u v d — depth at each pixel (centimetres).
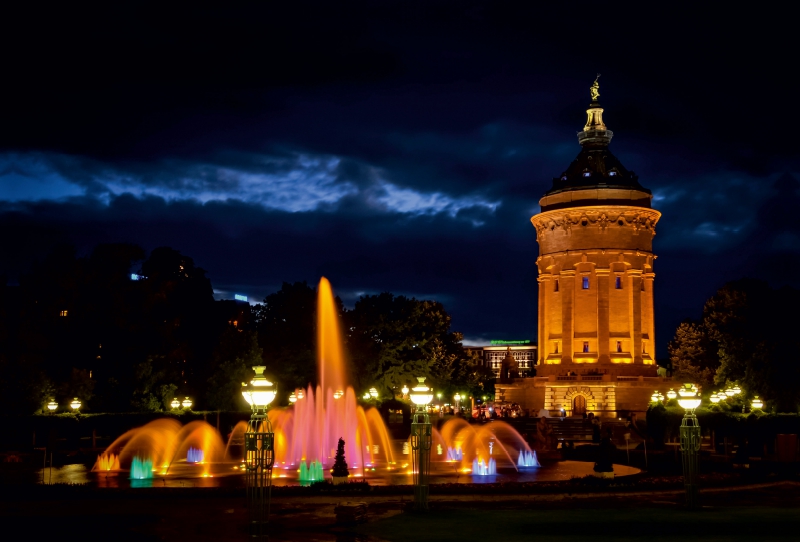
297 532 2700
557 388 10419
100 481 4325
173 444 6944
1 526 2781
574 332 10831
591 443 7769
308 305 10206
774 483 4141
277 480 4453
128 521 2883
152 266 9975
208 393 8594
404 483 4241
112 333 8350
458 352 13262
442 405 11625
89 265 8344
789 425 6172
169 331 9531
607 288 10769
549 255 11231
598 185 11031
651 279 11012
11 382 7169
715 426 6619
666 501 3516
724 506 3369
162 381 8750
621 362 10625
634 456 6147
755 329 9144
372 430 8412
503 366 11550
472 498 3531
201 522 2866
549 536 2627
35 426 6544
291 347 9988
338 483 3859
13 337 7488
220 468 5138
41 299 8019
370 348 10531
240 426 7894
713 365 11050
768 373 7775
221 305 11550
